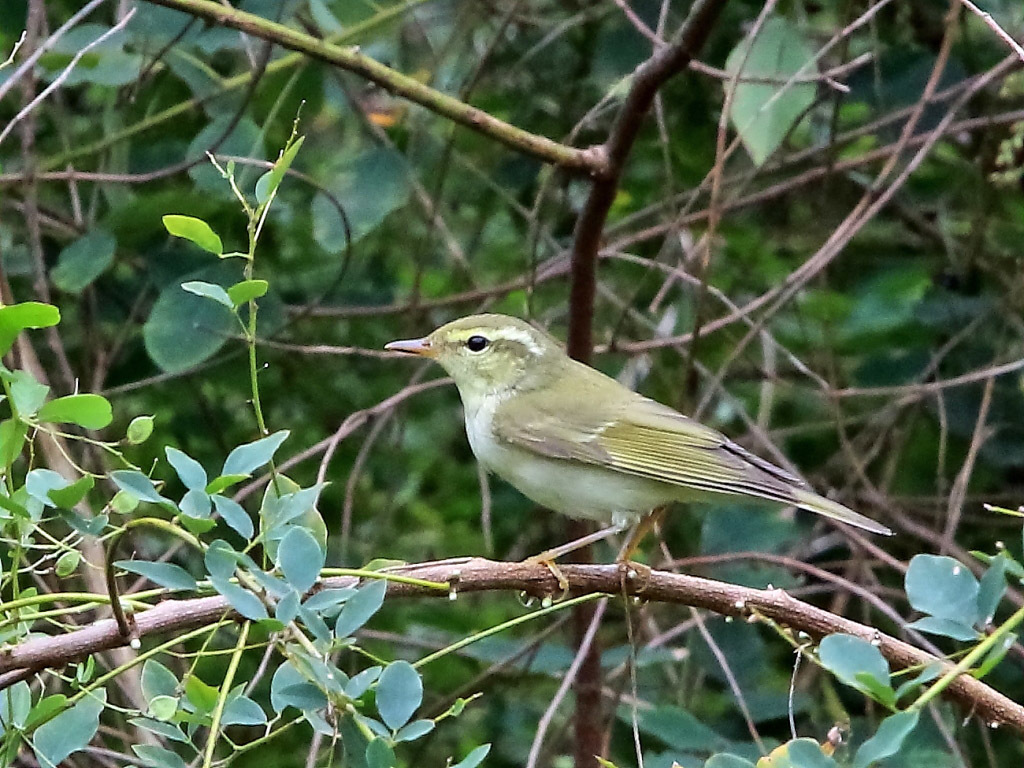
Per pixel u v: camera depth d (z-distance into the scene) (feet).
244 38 32.48
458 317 41.57
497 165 40.93
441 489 44.93
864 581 37.47
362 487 43.52
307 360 41.68
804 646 21.08
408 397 38.27
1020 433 38.22
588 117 32.04
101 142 34.68
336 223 33.14
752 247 39.27
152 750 19.34
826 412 40.34
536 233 34.09
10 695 19.92
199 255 34.94
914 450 39.04
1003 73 33.83
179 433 40.50
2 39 36.65
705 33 27.94
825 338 37.86
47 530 28.30
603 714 35.17
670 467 29.37
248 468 18.57
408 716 17.65
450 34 40.40
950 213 39.83
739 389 41.16
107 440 39.32
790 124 28.76
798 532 38.06
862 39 38.22
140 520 18.04
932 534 34.12
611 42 37.99
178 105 35.50
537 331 32.58
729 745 29.86
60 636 19.80
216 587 17.22
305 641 17.90
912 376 38.27
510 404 31.48
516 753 40.01
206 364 36.01
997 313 38.06
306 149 38.32
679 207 38.65
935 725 31.48
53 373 37.73
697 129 39.34
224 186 32.71
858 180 38.73
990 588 17.94
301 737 38.32
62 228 36.14
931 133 33.65
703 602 23.49
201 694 18.40
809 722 35.42
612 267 40.63
